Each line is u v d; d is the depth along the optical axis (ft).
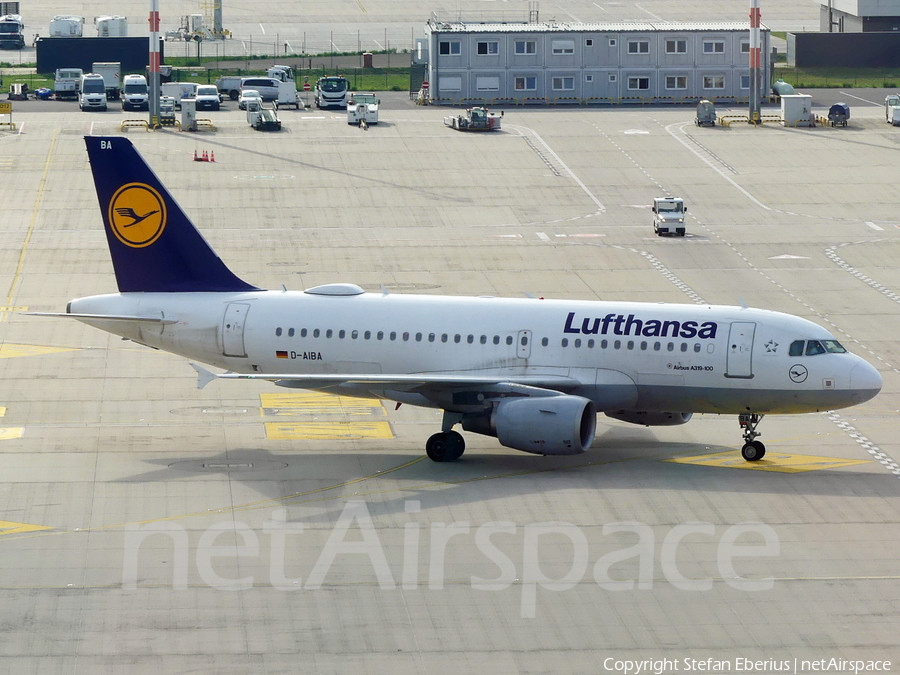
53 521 593.83
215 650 465.88
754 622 493.77
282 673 449.48
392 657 462.60
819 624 492.13
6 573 531.09
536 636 480.64
